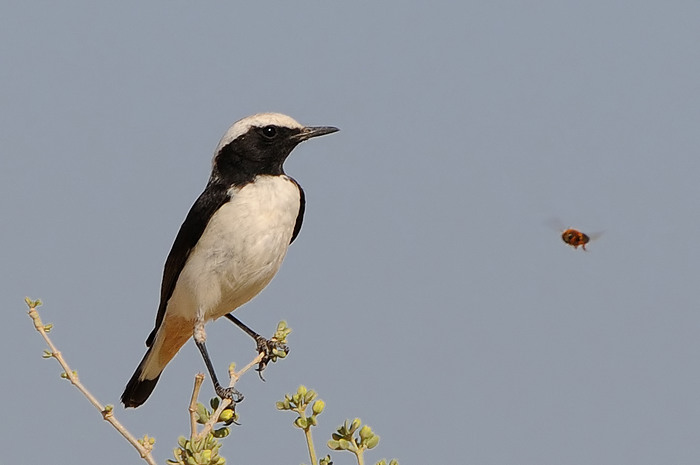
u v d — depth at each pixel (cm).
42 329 868
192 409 809
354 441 780
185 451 775
